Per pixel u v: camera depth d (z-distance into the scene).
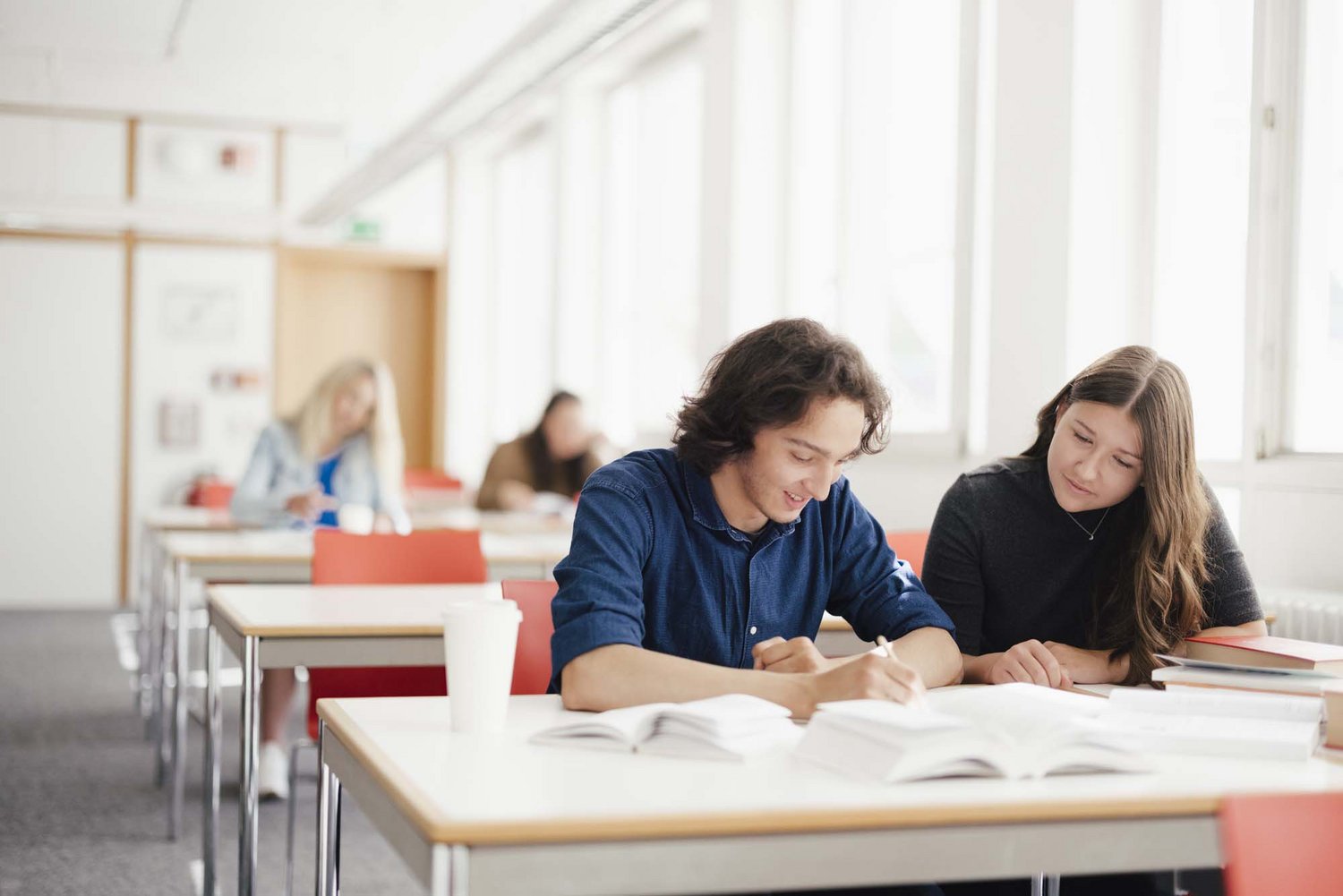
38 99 7.95
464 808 1.08
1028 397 3.42
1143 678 1.96
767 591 1.83
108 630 7.18
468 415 8.73
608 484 1.75
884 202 4.68
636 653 1.55
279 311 8.49
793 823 1.08
